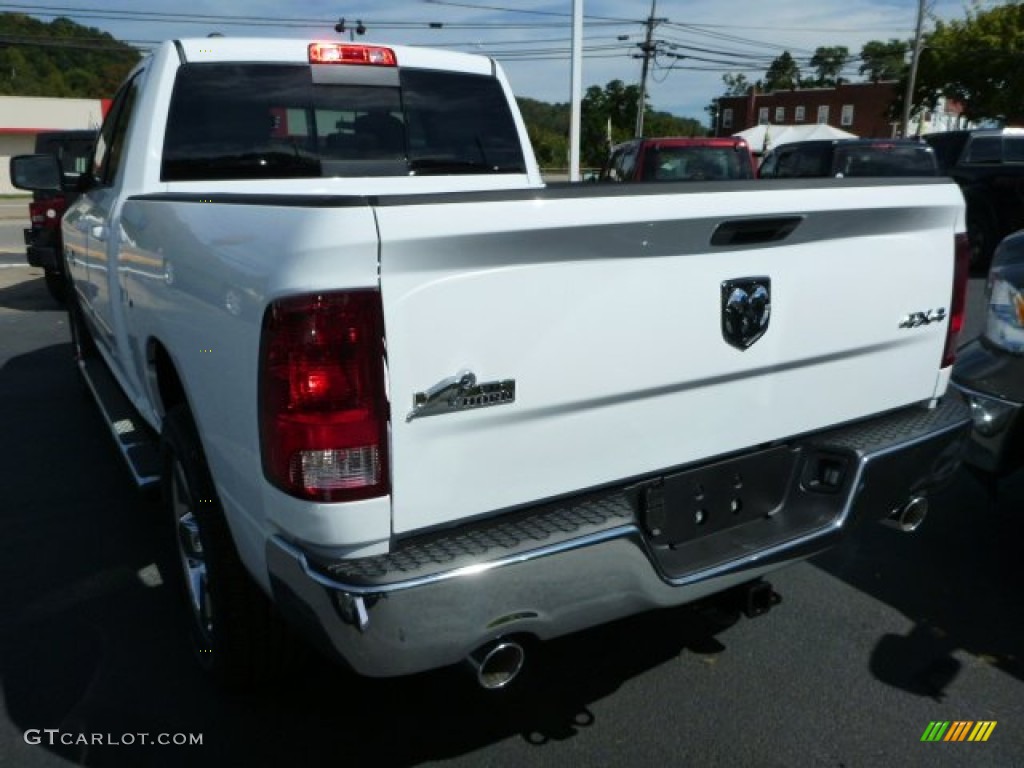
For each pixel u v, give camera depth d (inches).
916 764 101.7
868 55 1913.1
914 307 114.5
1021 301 134.0
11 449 210.4
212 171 148.6
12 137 1878.7
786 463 108.4
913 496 114.5
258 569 89.8
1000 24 1489.9
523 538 82.7
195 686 116.3
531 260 80.9
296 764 101.7
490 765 101.5
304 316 74.6
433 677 118.5
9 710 111.0
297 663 109.9
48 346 329.7
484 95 175.2
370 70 160.9
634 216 84.2
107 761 101.8
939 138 536.4
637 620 133.0
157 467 137.2
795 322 102.4
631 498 94.3
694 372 94.6
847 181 102.2
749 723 109.0
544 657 123.6
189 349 100.8
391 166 165.5
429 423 78.7
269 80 152.0
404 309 75.8
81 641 127.0
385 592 75.5
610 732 107.3
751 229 94.6
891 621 132.8
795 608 136.7
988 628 130.9
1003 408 134.7
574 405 86.9
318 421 75.6
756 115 2672.2
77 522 168.1
